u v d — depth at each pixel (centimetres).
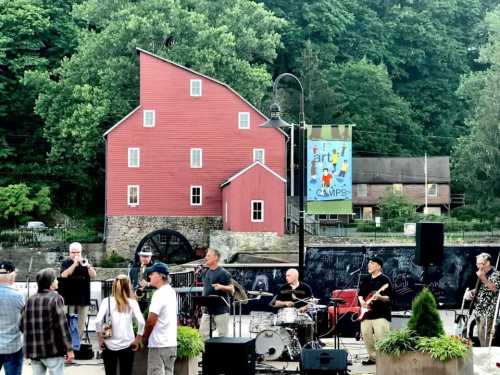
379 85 10512
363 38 11344
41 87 8081
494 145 8338
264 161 7088
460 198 10319
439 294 3062
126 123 7081
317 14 10844
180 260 6850
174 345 1552
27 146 8769
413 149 10856
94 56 7831
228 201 6769
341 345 2331
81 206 8619
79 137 7556
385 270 3203
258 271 3212
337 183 7500
